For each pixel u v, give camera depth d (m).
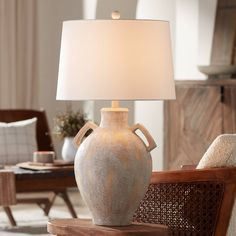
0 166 7.07
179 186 3.96
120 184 3.74
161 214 4.02
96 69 3.69
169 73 3.81
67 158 7.26
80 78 3.72
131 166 3.74
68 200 7.52
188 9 8.61
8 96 10.09
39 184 6.71
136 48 3.71
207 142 7.49
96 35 3.71
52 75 10.41
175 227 3.98
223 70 7.75
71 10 10.12
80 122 7.26
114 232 3.66
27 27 10.25
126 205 3.78
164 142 7.84
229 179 3.87
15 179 6.64
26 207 8.77
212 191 3.90
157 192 4.02
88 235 3.73
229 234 4.01
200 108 7.55
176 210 3.98
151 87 3.71
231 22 7.82
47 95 10.41
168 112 7.81
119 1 9.46
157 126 8.96
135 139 3.81
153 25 3.75
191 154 7.62
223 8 7.93
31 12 10.27
